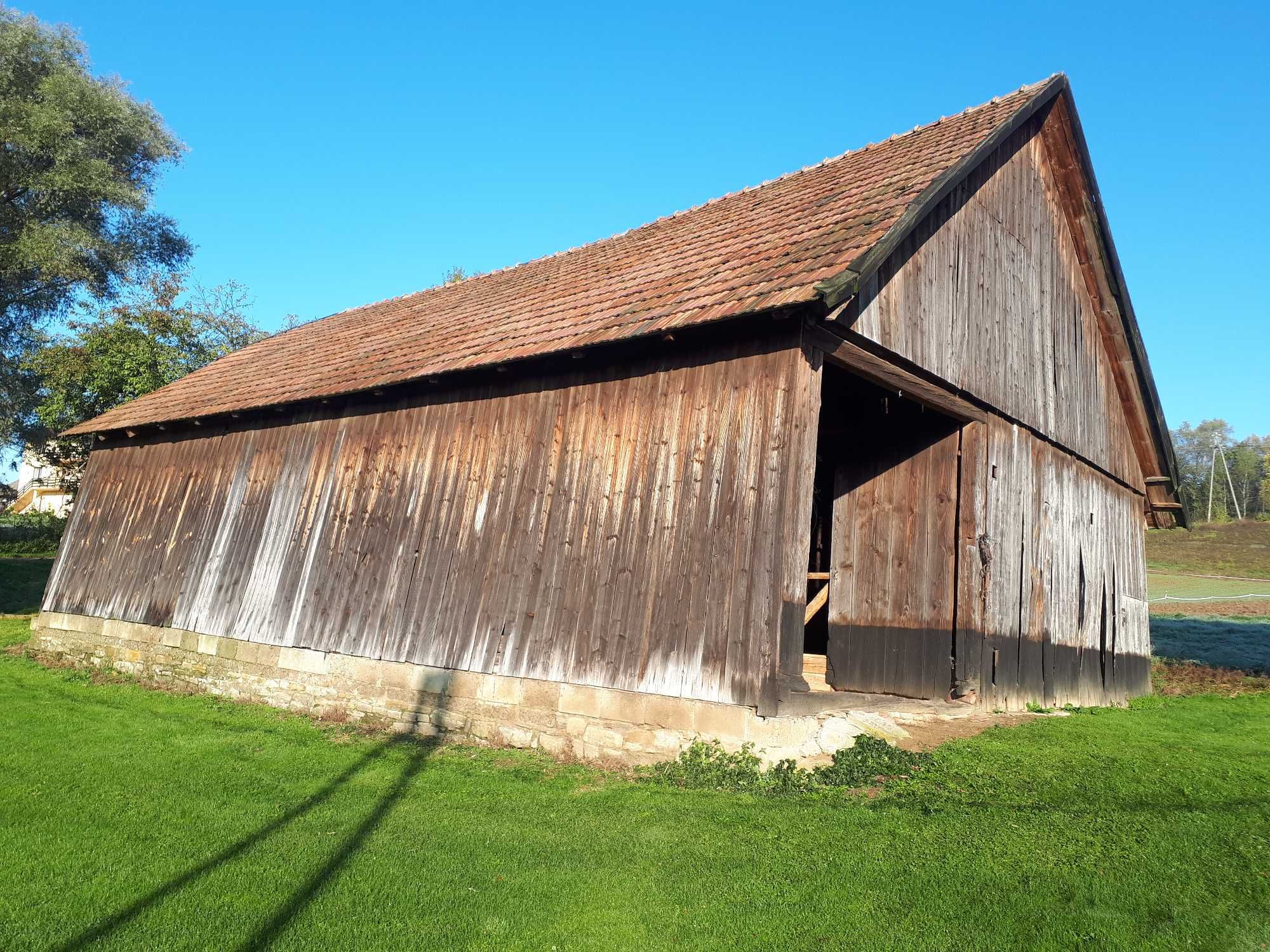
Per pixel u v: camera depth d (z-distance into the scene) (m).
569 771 6.98
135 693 11.04
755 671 6.41
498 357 8.98
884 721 7.34
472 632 8.57
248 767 7.19
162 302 25.03
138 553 13.47
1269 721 9.49
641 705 7.02
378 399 10.79
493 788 6.53
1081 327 12.18
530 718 7.81
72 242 22.48
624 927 4.02
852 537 9.78
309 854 5.04
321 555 10.58
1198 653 18.55
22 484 43.06
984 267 9.54
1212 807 5.43
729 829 5.21
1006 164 10.30
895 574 9.30
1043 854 4.60
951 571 8.84
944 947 3.71
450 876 4.68
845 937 3.83
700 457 7.29
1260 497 91.06
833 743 6.55
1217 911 3.96
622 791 6.24
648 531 7.47
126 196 23.22
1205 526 64.81
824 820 5.25
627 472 7.81
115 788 6.42
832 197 8.91
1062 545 10.98
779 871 4.54
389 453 10.39
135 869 4.80
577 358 8.42
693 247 9.60
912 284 8.10
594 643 7.54
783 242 8.05
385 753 7.77
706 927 3.99
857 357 7.33
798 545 6.52
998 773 6.20
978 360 9.16
